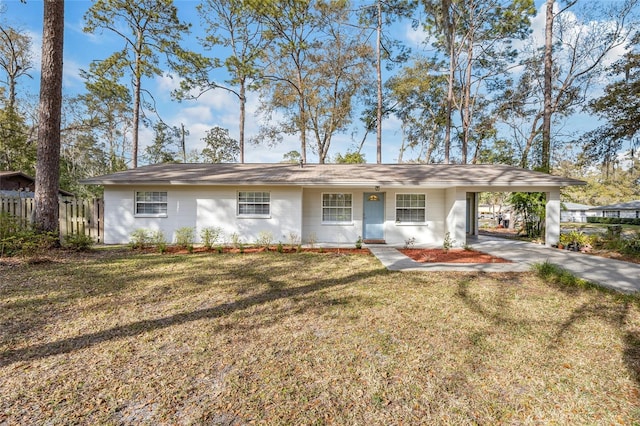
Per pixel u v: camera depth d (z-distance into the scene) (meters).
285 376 2.74
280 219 11.58
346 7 20.33
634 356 3.14
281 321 3.98
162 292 5.18
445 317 4.16
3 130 20.50
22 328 3.68
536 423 2.20
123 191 11.20
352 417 2.24
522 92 20.67
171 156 34.44
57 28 8.58
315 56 21.52
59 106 8.73
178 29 19.00
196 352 3.16
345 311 4.35
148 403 2.37
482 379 2.73
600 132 13.25
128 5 17.41
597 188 45.84
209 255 8.82
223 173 12.13
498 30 19.77
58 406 2.32
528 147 19.11
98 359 3.00
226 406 2.34
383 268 7.22
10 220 7.97
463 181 10.89
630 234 14.52
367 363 2.97
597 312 4.37
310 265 7.51
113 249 9.66
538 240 12.55
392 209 12.31
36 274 6.21
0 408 2.29
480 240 13.25
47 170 8.50
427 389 2.57
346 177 11.56
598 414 2.29
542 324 3.94
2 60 22.36
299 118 22.73
